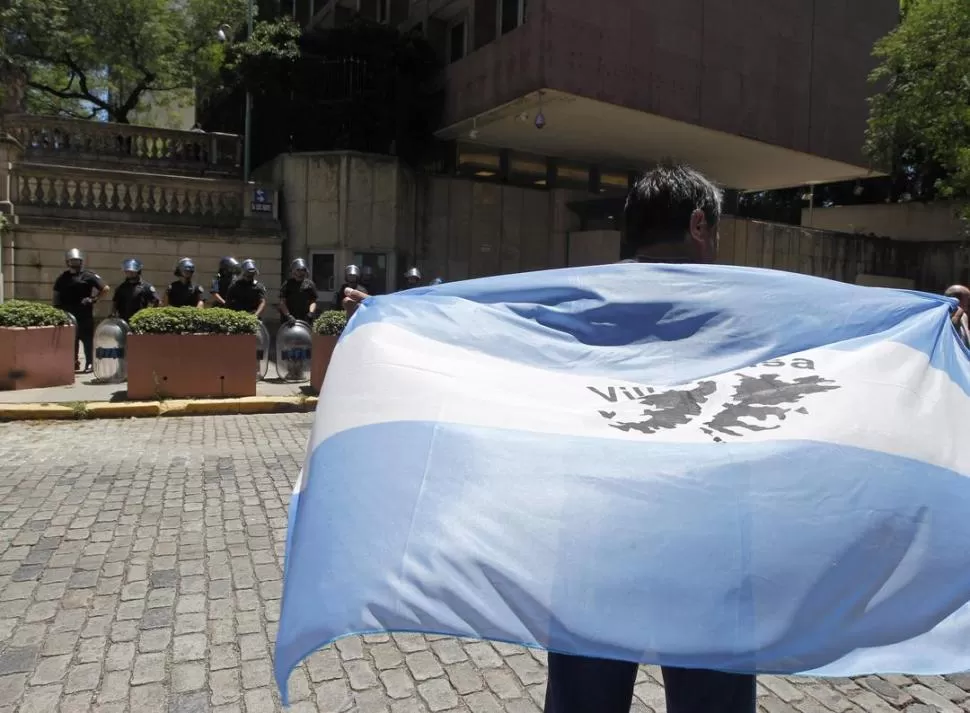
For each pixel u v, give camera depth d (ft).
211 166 71.26
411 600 5.10
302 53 64.95
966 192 71.10
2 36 73.82
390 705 10.77
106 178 57.00
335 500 5.78
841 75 77.30
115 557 16.02
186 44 90.12
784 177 88.02
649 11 61.62
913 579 5.58
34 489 20.85
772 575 5.41
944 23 62.59
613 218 71.97
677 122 64.54
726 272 7.64
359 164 61.11
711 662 5.10
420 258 66.08
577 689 6.21
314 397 34.65
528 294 7.94
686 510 5.68
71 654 11.94
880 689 11.59
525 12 61.36
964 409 7.06
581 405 6.76
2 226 52.37
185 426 29.99
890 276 89.71
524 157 76.02
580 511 5.65
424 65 68.28
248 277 40.81
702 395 6.85
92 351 40.55
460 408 6.61
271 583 14.83
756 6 69.26
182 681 11.23
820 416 6.51
